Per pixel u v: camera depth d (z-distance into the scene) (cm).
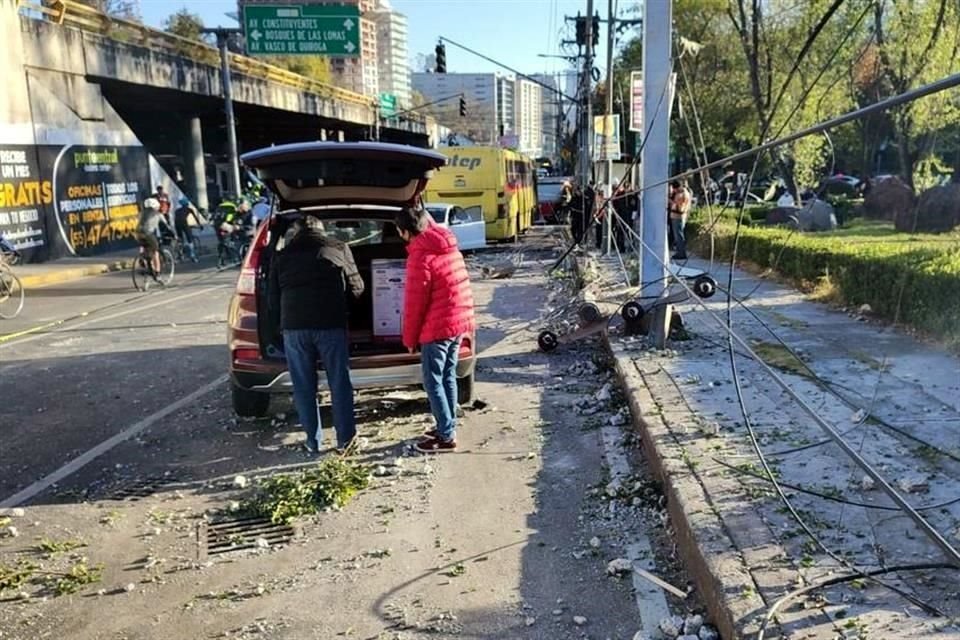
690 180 1597
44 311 1315
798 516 380
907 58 1317
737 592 316
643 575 383
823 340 774
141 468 562
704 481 434
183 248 2203
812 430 510
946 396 559
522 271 1808
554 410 677
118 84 2447
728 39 2833
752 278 1258
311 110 3747
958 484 411
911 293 750
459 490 505
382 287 668
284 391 611
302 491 495
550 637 338
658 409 576
